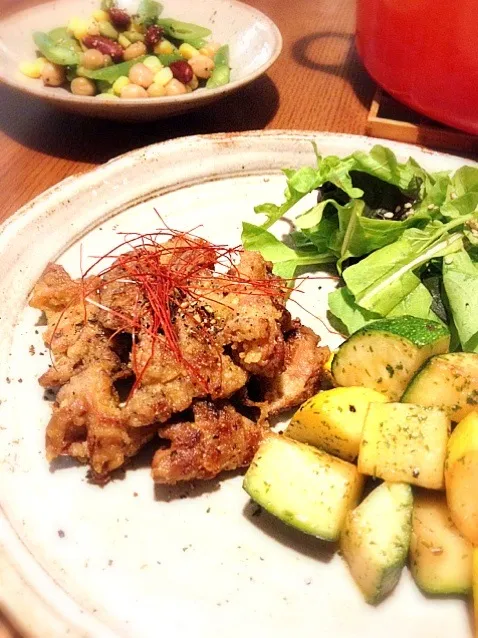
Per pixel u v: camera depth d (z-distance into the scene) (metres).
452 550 0.14
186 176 0.26
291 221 0.25
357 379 0.18
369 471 0.15
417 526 0.15
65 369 0.18
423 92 0.28
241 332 0.17
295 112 0.32
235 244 0.24
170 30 0.33
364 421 0.16
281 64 0.36
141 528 0.16
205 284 0.19
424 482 0.15
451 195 0.23
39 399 0.18
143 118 0.29
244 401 0.18
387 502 0.15
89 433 0.16
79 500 0.16
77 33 0.32
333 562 0.15
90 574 0.15
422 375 0.17
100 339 0.18
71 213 0.24
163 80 0.30
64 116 0.32
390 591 0.15
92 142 0.30
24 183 0.27
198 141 0.27
